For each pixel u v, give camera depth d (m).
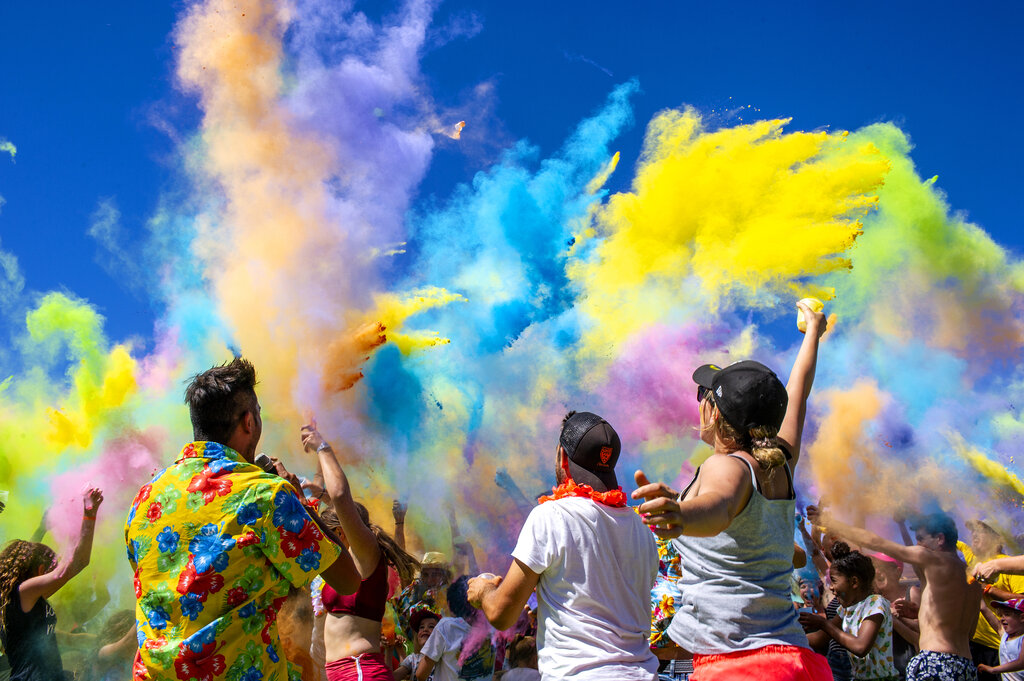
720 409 2.62
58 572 4.34
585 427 2.97
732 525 2.47
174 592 2.33
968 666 4.58
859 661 4.58
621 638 2.64
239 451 2.68
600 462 2.93
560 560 2.65
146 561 2.40
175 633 2.32
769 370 2.65
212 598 2.34
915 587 5.80
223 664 2.32
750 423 2.55
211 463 2.50
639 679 2.56
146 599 2.38
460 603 5.09
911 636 5.27
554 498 2.80
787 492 2.63
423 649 4.82
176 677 2.29
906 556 4.91
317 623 4.45
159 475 2.53
